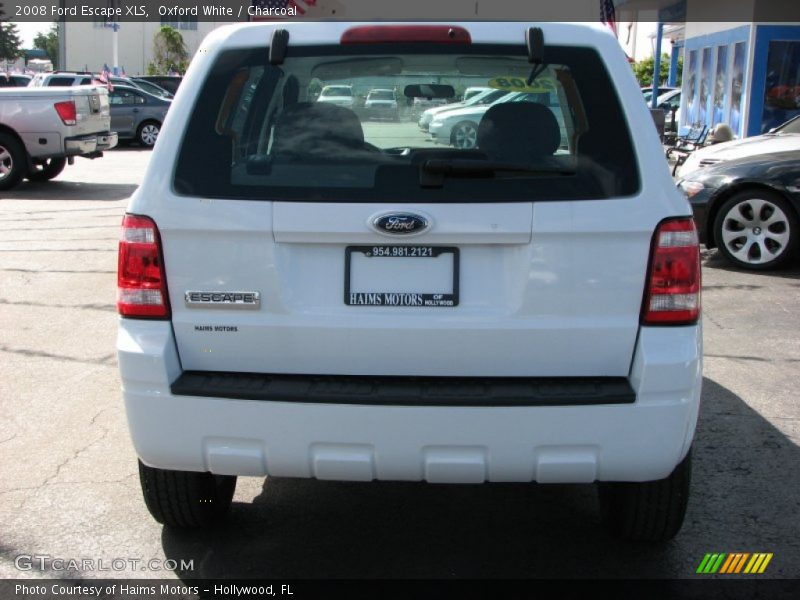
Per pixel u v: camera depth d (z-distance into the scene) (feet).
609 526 12.12
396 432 9.43
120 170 60.85
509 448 9.43
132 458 14.53
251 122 10.18
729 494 13.23
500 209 9.32
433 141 10.02
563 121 9.82
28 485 13.53
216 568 11.26
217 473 9.96
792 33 50.47
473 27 10.01
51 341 20.89
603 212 9.32
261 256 9.52
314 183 9.54
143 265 9.65
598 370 9.59
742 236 27.76
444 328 9.49
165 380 9.61
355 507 13.00
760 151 29.17
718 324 22.15
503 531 12.29
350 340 9.59
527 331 9.48
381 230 9.35
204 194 9.57
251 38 10.10
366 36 9.98
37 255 30.60
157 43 194.29
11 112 47.96
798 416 16.26
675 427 9.48
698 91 62.90
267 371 9.78
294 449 9.59
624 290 9.43
